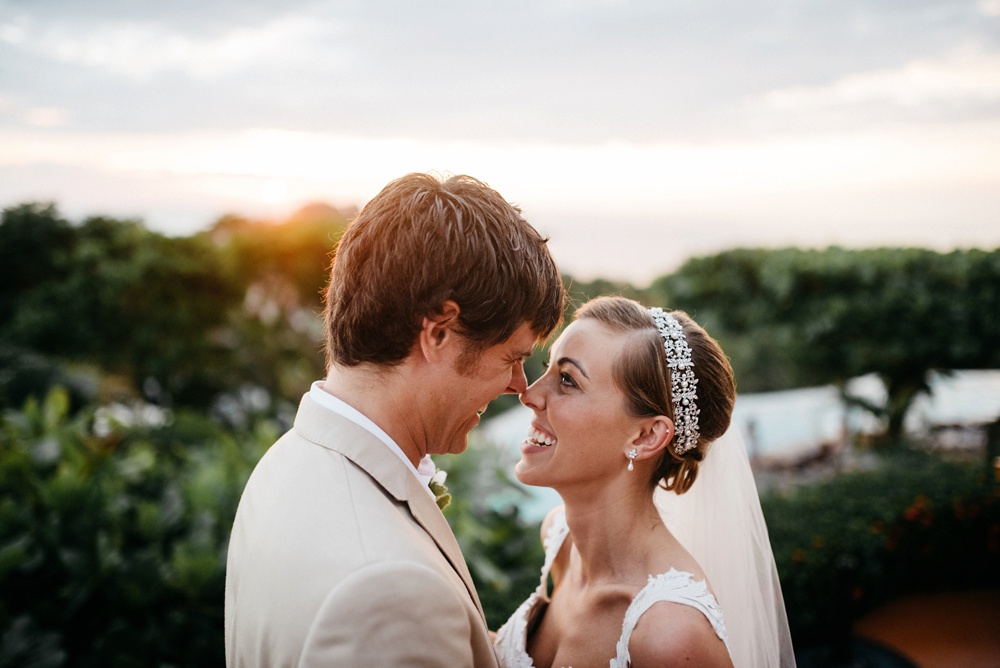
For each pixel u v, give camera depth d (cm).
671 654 125
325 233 1102
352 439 114
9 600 293
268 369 1061
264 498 116
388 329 113
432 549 111
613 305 152
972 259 871
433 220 112
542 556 357
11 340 972
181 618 286
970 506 495
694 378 147
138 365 1040
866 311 893
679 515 183
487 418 963
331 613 93
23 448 403
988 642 424
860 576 439
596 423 144
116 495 352
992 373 952
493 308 114
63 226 1063
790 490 573
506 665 163
